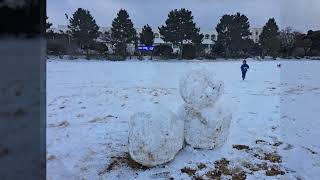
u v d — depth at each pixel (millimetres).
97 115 11320
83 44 53375
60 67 32281
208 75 7590
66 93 15547
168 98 14242
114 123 10242
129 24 59031
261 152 7613
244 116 10781
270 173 6594
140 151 6715
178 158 7188
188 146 7539
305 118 10469
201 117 7484
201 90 7395
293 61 41625
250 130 9195
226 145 7895
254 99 13984
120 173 6668
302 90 16641
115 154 7633
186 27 60281
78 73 25859
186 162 7031
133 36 59594
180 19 60375
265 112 11375
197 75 7570
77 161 7211
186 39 60812
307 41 44125
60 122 10289
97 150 7879
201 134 7465
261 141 8305
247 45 64500
